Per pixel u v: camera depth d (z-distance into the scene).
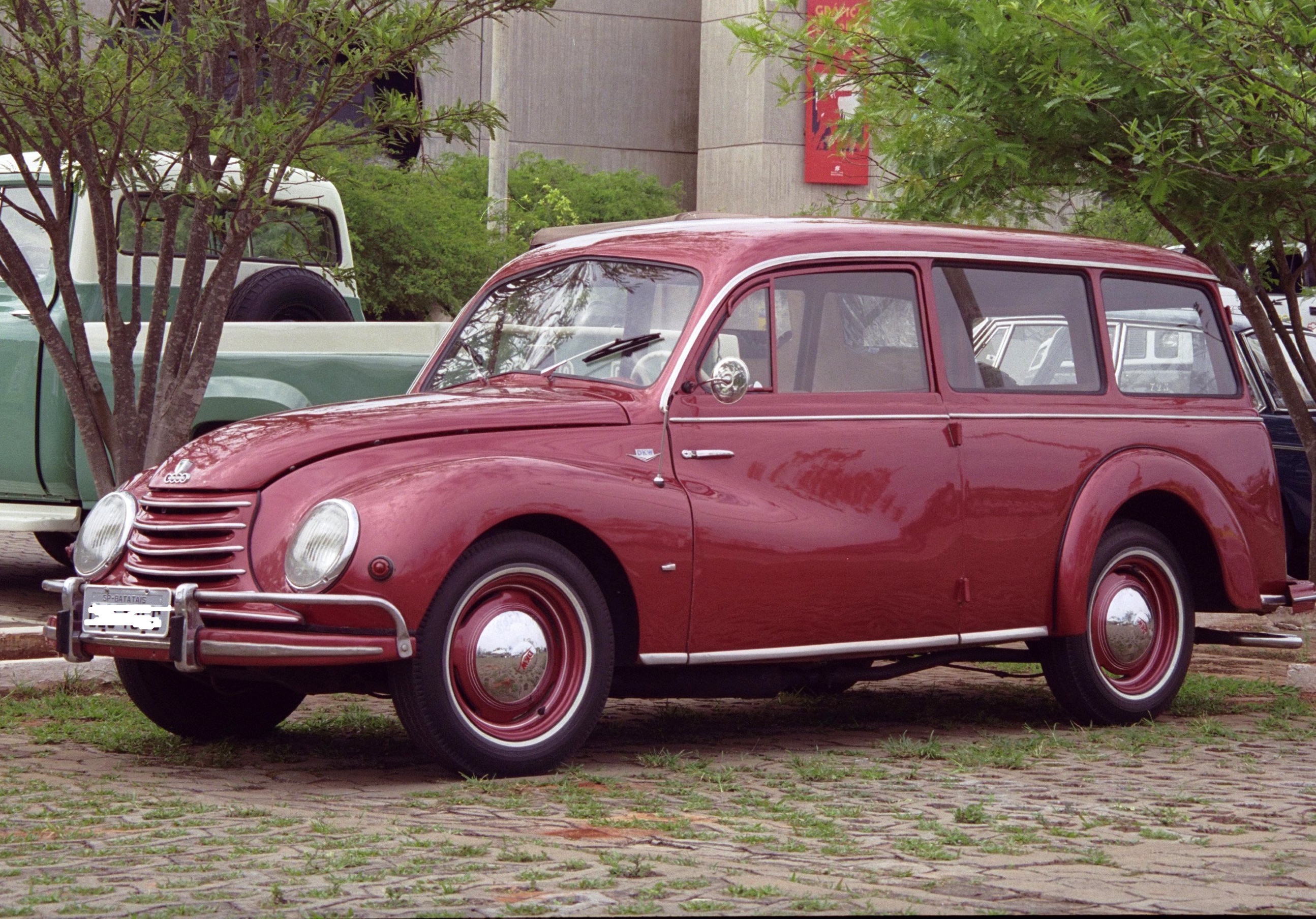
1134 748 7.27
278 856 4.86
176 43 8.66
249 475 6.34
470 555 6.20
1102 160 9.51
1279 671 10.02
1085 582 7.74
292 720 7.71
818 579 7.00
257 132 8.54
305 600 5.95
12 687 8.20
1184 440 8.26
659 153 37.00
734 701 8.66
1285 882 4.63
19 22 8.49
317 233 12.66
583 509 6.41
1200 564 8.45
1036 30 9.44
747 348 7.05
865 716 8.20
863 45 10.60
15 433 10.69
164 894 4.36
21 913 4.18
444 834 5.18
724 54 35.66
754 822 5.48
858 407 7.24
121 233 11.03
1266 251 11.68
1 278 9.95
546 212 29.09
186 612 6.13
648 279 7.27
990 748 7.16
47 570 13.36
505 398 6.82
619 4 36.28
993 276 7.85
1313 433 11.91
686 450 6.80
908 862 4.85
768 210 34.72
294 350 10.70
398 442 6.46
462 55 33.97
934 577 7.35
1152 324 8.38
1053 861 4.88
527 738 6.35
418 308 22.17
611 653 6.52
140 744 7.08
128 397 9.18
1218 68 9.27
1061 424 7.84
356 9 9.34
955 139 10.40
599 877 4.55
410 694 6.10
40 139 9.23
